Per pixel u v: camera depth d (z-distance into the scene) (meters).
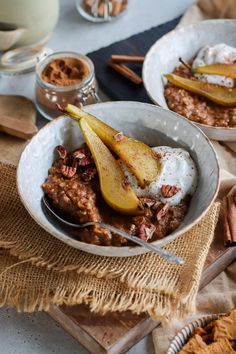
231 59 0.69
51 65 0.67
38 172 0.54
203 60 0.70
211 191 0.51
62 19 0.80
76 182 0.53
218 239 0.56
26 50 0.73
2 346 0.54
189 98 0.66
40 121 0.68
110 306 0.50
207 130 0.62
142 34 0.76
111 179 0.52
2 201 0.56
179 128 0.56
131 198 0.51
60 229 0.52
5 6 0.68
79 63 0.67
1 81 0.72
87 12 0.79
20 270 0.53
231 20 0.71
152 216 0.52
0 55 0.74
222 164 0.63
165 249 0.53
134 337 0.53
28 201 0.51
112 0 0.79
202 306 0.55
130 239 0.49
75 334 0.53
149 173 0.53
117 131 0.55
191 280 0.51
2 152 0.63
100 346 0.50
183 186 0.53
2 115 0.65
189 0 0.81
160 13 0.80
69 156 0.56
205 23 0.71
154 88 0.66
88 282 0.51
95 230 0.50
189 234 0.54
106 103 0.56
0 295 0.53
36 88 0.67
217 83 0.67
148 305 0.50
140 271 0.51
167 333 0.53
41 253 0.53
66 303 0.51
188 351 0.49
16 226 0.55
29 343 0.54
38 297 0.52
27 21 0.69
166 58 0.69
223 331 0.50
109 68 0.72
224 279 0.57
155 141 0.57
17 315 0.56
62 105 0.65
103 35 0.78
